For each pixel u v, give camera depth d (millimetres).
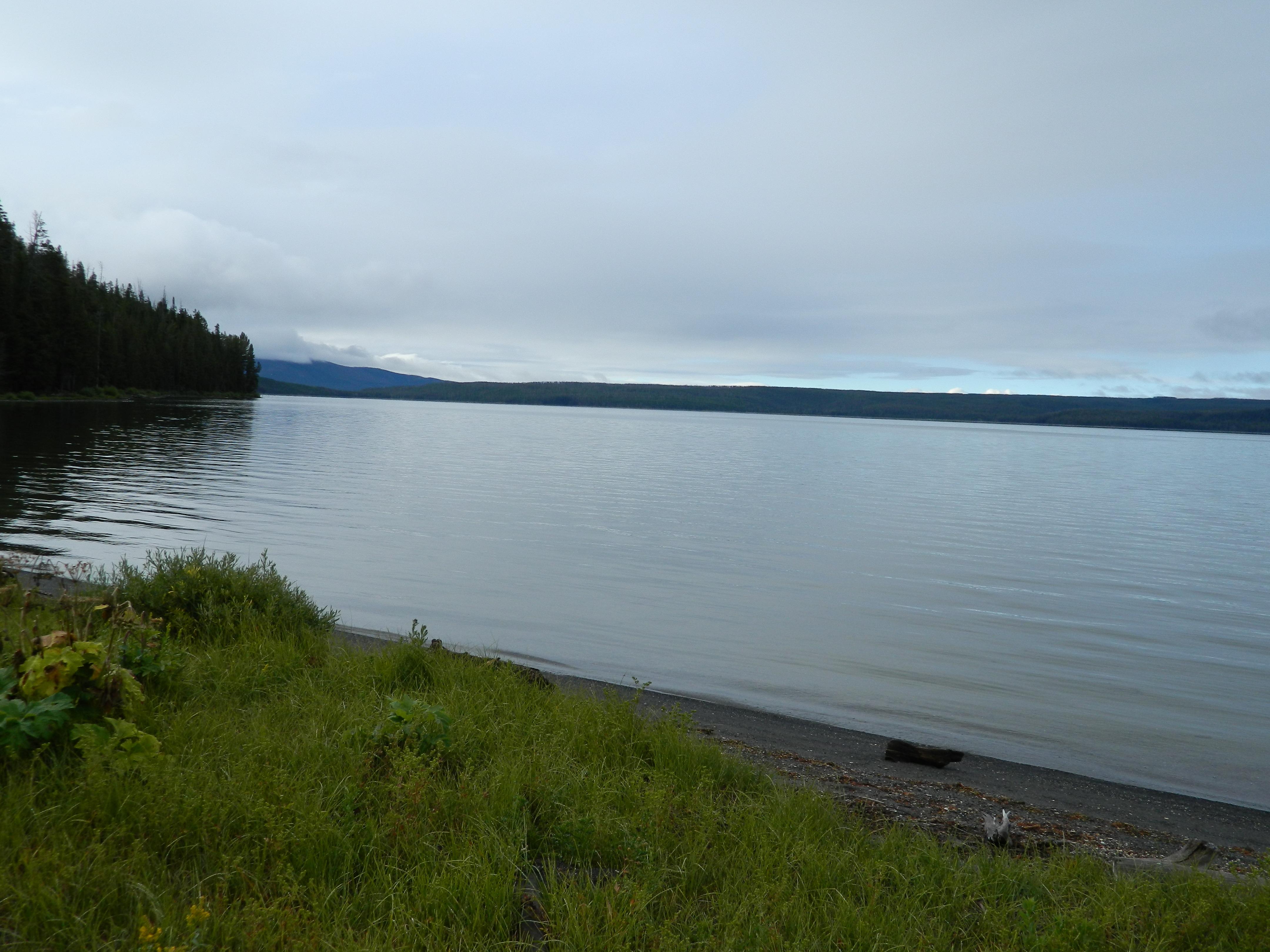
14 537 16328
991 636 12891
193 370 144750
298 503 25062
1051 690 10133
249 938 2771
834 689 9750
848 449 87125
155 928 2676
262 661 6555
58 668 4316
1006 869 4172
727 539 22719
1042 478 53594
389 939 2865
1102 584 18188
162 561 8688
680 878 3668
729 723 8031
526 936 3104
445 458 49656
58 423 56312
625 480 40469
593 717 5977
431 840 3688
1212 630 14070
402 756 4324
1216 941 3498
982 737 8336
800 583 16812
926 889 3809
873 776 6672
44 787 3697
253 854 3381
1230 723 9141
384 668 6723
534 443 74375
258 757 4383
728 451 73312
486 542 19922
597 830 3939
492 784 4277
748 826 4320
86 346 100625
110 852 3248
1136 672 11164
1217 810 6660
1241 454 114438
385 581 14570
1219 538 26969
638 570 17359
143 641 5809
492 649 10539
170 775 3787
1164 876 4379
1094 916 3648
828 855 4020
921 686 10078
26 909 2797
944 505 34656
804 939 3209
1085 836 5617
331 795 3920
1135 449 119750
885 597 15742
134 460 35219
